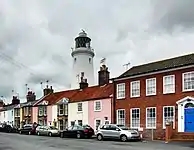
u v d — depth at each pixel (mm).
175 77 31125
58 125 49438
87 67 61250
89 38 62531
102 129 31125
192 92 29359
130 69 39219
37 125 49281
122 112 36625
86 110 43250
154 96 33000
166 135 28906
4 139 33125
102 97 40281
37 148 21938
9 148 22062
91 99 42438
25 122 60312
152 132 31438
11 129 57156
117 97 37625
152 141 28672
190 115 29266
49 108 53188
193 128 28906
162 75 32469
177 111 30359
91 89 46719
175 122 30391
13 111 66125
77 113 45094
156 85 32969
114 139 30703
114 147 22156
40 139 33094
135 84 35531
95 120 41062
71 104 46781
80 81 55094
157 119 32250
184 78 30281
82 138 34781
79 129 35375
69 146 23422
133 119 35094
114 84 38312
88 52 61531
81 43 62000
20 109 63406
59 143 26688
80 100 44781
